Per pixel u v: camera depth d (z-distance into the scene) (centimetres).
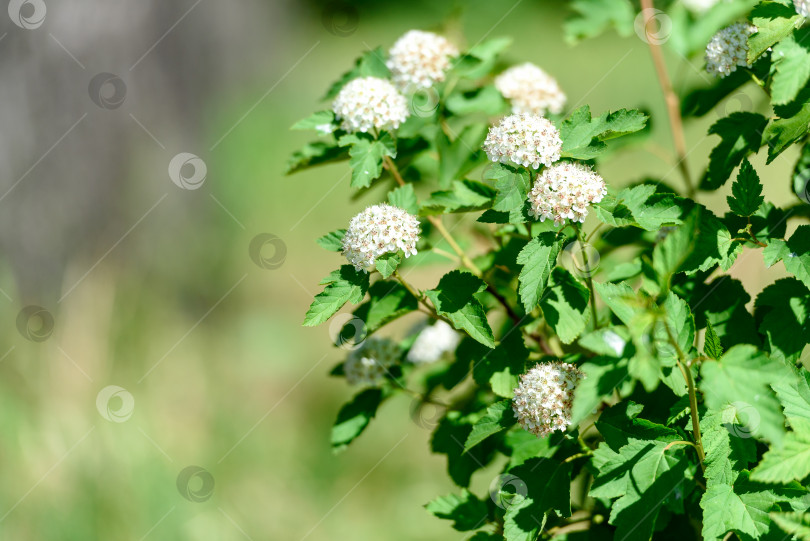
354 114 137
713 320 133
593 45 372
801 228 129
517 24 408
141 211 199
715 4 150
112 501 162
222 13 246
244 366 214
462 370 136
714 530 124
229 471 176
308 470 185
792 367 127
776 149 129
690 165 173
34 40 184
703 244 129
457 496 135
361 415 143
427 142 142
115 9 196
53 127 188
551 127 130
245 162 251
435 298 132
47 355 171
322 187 285
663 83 150
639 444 127
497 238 140
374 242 130
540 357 136
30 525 159
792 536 124
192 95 225
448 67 143
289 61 337
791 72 128
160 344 189
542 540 135
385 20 435
